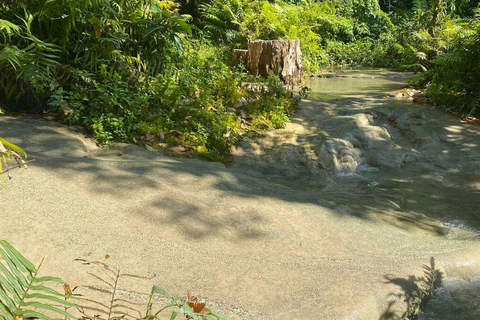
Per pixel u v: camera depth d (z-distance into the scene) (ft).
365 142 18.43
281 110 20.44
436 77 24.02
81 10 16.99
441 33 38.42
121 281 8.52
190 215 10.77
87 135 15.83
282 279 9.07
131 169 12.79
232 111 19.95
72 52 18.71
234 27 39.81
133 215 10.44
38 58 15.92
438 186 15.60
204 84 21.18
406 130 19.79
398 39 46.47
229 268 9.23
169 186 11.94
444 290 9.91
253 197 12.19
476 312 9.21
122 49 20.01
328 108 22.47
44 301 7.57
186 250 9.62
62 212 10.03
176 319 7.65
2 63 16.24
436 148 18.31
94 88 17.94
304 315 8.17
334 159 16.98
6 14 17.66
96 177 11.61
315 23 48.85
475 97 22.35
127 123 16.71
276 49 28.58
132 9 20.43
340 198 13.51
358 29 56.39
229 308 8.14
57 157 12.64
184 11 42.01
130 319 7.42
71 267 8.68
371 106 22.34
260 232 10.71
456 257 10.73
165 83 19.76
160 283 8.61
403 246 11.12
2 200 9.96
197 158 16.22
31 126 15.47
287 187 14.15
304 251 10.23
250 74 28.84
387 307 8.77
